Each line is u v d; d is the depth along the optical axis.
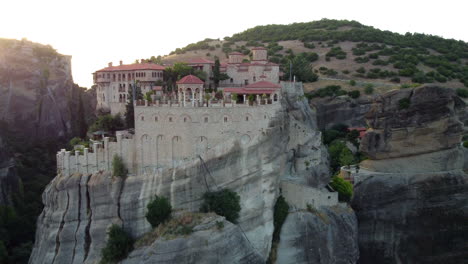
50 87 140.25
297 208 78.62
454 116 95.69
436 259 92.62
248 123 73.00
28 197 113.88
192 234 64.81
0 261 87.00
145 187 71.88
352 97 133.62
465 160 99.19
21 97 130.75
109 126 92.19
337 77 155.00
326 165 92.94
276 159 74.44
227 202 69.56
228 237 65.25
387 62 167.75
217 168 71.31
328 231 77.62
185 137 73.06
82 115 118.38
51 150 133.75
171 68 103.88
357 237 86.44
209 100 74.06
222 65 107.44
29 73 134.62
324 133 125.31
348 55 179.62
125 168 75.19
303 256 75.38
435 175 93.94
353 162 108.50
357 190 93.44
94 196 73.94
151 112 74.25
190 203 70.56
